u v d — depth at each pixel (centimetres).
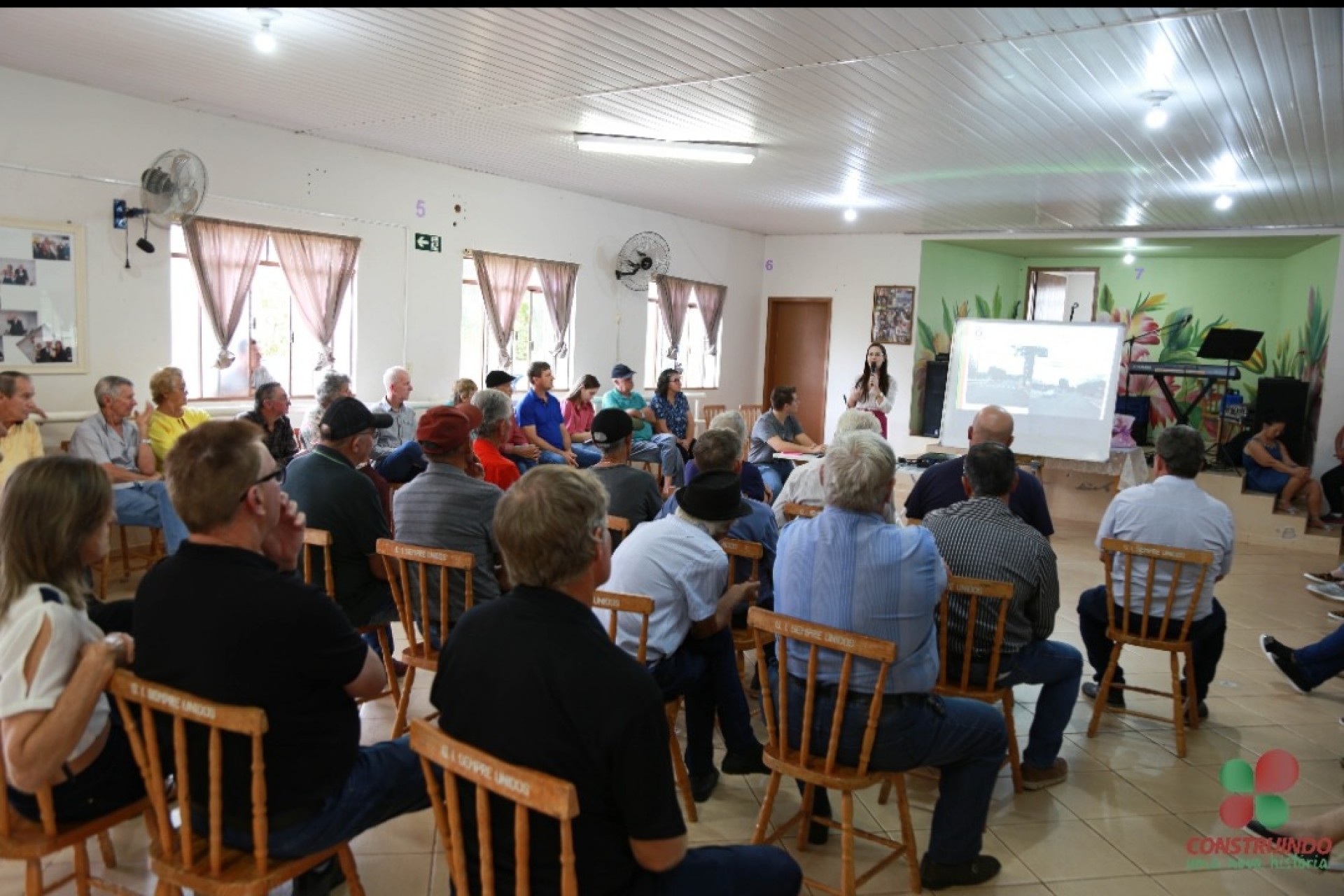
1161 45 366
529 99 496
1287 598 568
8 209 470
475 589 275
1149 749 325
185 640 156
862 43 379
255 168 577
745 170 688
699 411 1030
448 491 273
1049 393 736
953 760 220
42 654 156
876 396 788
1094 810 278
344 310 649
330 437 285
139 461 469
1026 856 250
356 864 231
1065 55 384
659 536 248
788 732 221
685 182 754
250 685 156
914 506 356
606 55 409
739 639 295
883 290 1033
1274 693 391
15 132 468
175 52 425
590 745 131
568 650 134
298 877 212
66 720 154
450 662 142
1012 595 247
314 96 503
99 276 510
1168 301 1070
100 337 514
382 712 319
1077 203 769
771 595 301
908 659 208
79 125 492
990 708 227
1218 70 396
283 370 626
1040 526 334
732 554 286
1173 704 349
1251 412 884
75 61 447
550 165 699
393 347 680
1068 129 511
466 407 391
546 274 805
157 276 537
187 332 567
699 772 272
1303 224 824
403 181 672
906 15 344
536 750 131
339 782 171
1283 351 968
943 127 518
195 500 156
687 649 265
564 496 141
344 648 164
